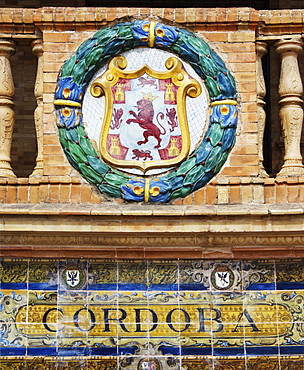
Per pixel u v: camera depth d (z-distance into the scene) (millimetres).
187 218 10352
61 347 10367
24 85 13617
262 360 10344
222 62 10703
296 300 10461
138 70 10680
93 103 10703
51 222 10320
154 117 10648
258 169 10609
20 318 10406
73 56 10703
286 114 10789
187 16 10750
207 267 10516
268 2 13805
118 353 10359
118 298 10461
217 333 10398
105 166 10555
